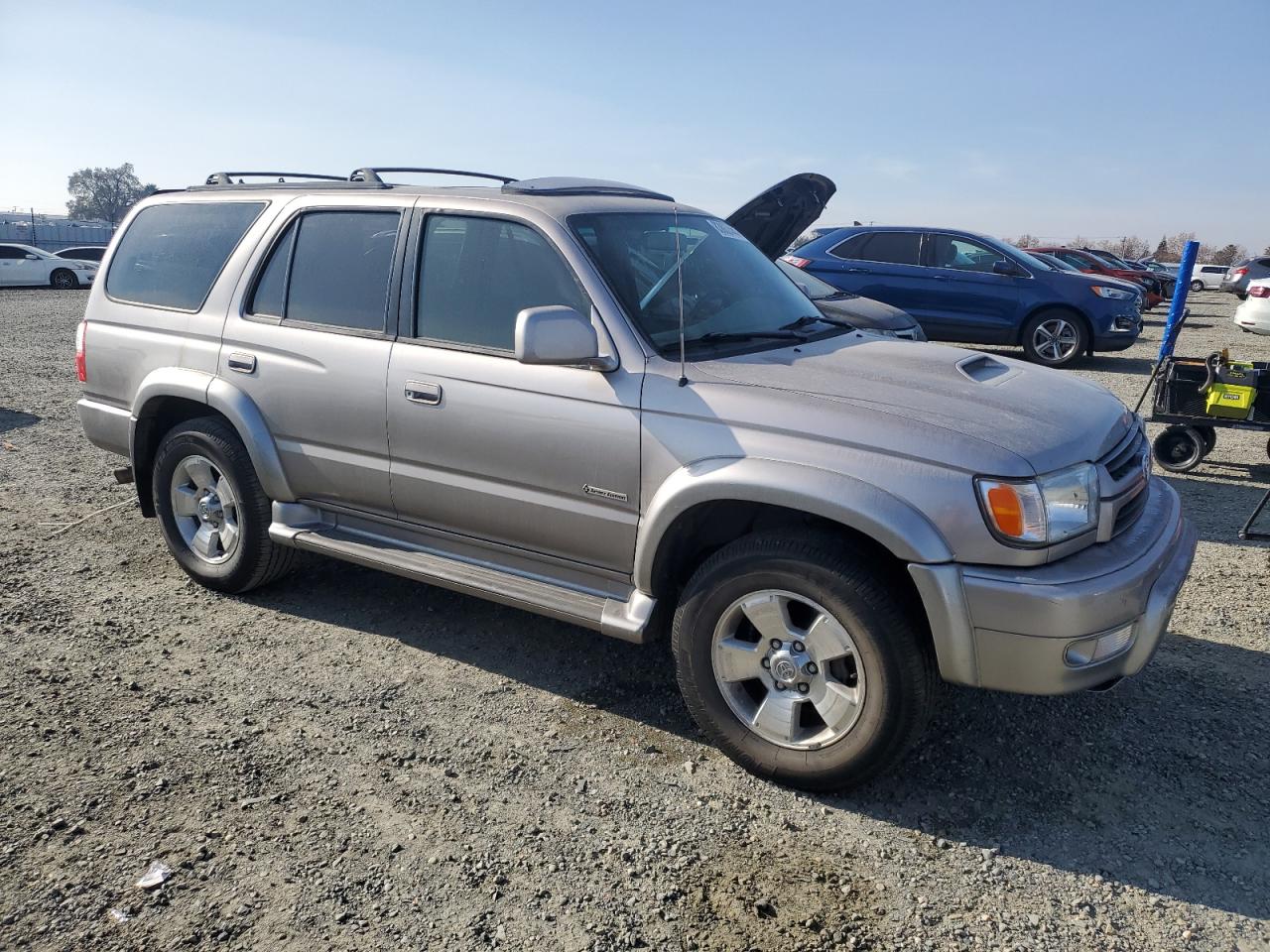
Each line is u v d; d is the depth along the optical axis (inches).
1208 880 107.6
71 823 113.7
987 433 113.8
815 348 144.0
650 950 96.3
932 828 116.7
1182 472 294.7
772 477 116.1
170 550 187.8
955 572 109.3
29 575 190.9
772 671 123.0
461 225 148.9
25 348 520.7
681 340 130.3
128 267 190.5
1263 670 156.6
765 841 113.9
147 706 141.3
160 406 183.5
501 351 141.4
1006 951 96.9
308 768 126.5
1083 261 998.4
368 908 101.2
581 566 139.1
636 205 157.6
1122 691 149.7
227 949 95.2
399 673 153.6
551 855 110.5
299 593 184.9
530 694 147.9
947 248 515.5
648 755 132.0
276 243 168.7
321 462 161.3
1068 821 118.1
